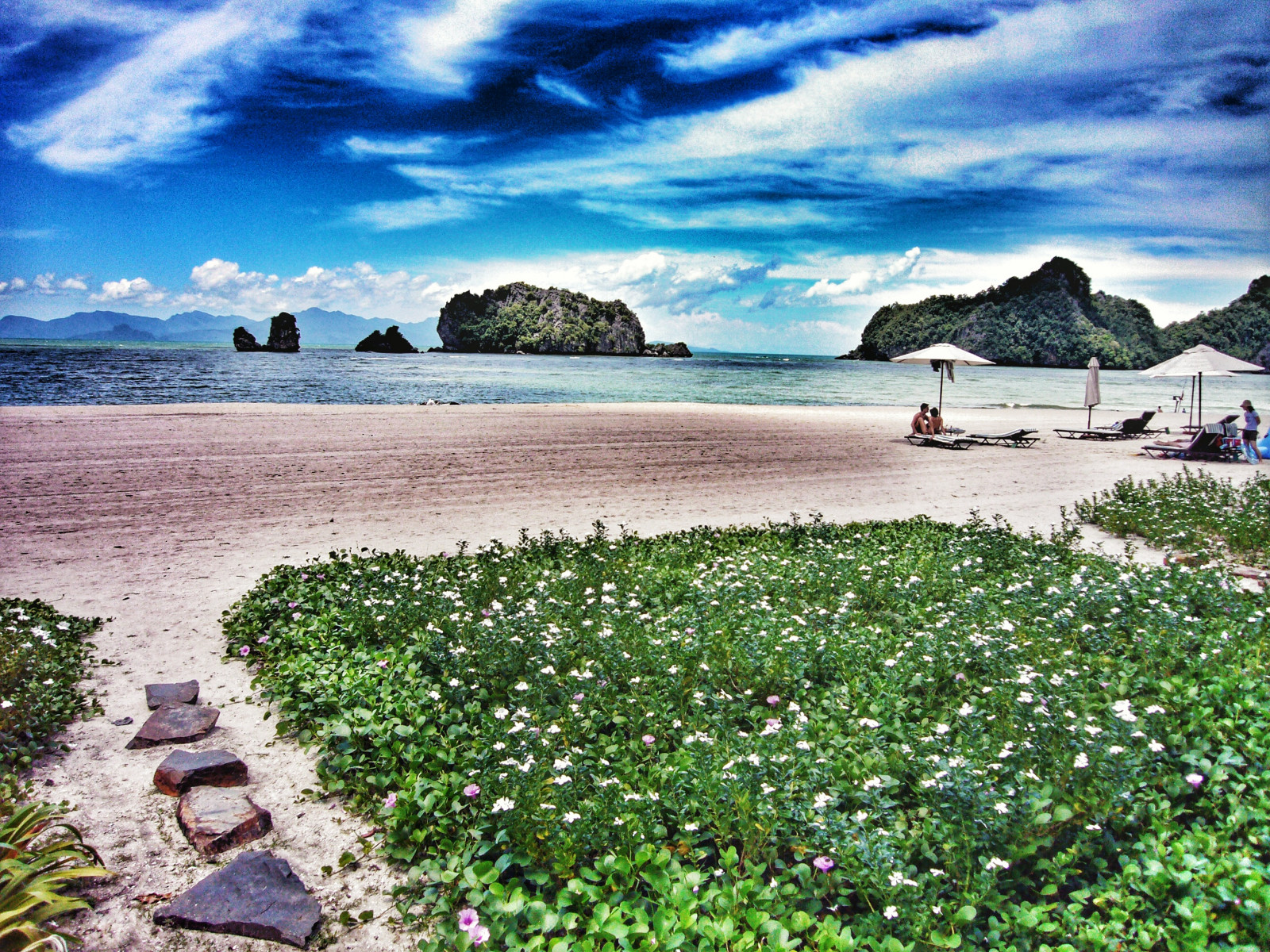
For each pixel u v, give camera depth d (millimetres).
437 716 5004
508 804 3588
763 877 3514
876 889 3205
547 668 5293
